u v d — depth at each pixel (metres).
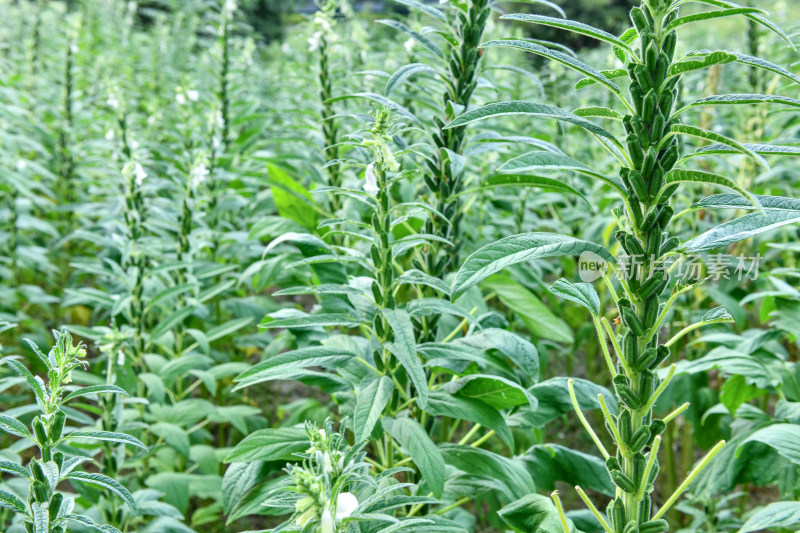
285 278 3.61
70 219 5.25
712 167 4.47
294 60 6.74
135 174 3.35
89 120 5.25
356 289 2.09
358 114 2.54
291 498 1.44
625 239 1.52
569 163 1.56
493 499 2.87
